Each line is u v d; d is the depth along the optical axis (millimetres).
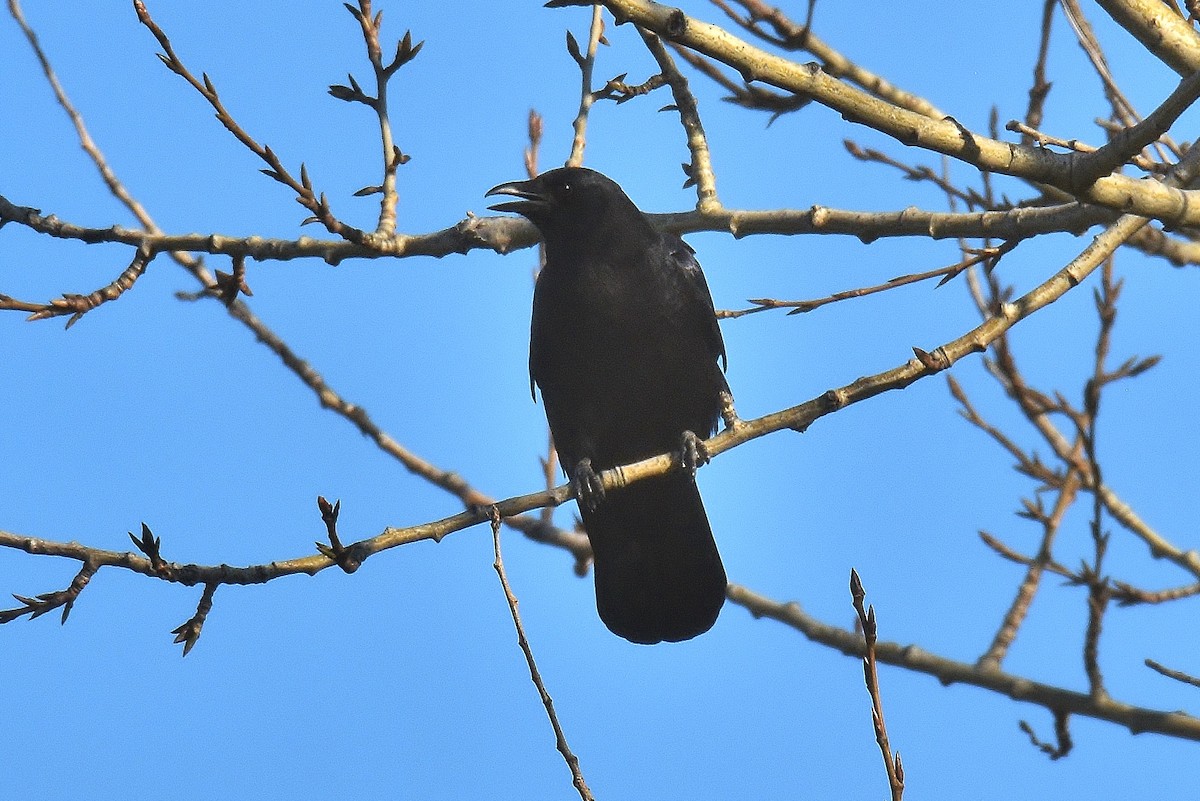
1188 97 8109
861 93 8031
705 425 12398
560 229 11938
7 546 8438
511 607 7648
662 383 12055
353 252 10797
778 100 11031
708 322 12367
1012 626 11461
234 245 10852
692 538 12172
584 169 12070
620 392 12070
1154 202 8812
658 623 12422
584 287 11867
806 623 11992
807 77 7902
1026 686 11047
